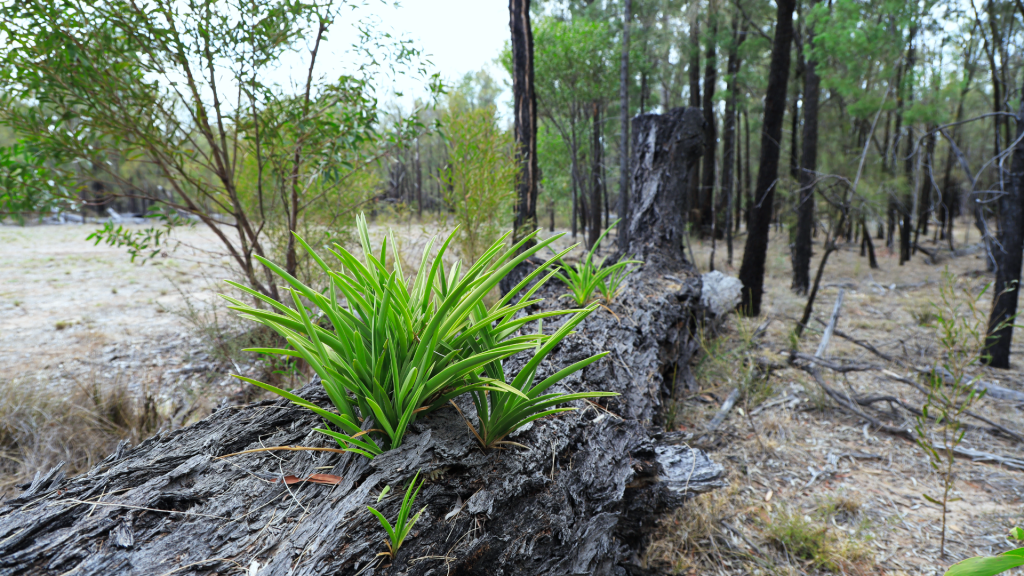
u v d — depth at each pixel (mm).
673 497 2027
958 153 4328
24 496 1140
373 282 1306
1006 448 3000
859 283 8469
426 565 1088
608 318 2867
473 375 1342
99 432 2820
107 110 2699
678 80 13852
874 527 2314
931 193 11094
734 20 10195
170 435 1432
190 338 5000
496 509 1280
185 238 12117
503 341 1419
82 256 11148
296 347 1258
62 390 3389
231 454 1285
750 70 11562
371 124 3461
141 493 1153
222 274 6121
